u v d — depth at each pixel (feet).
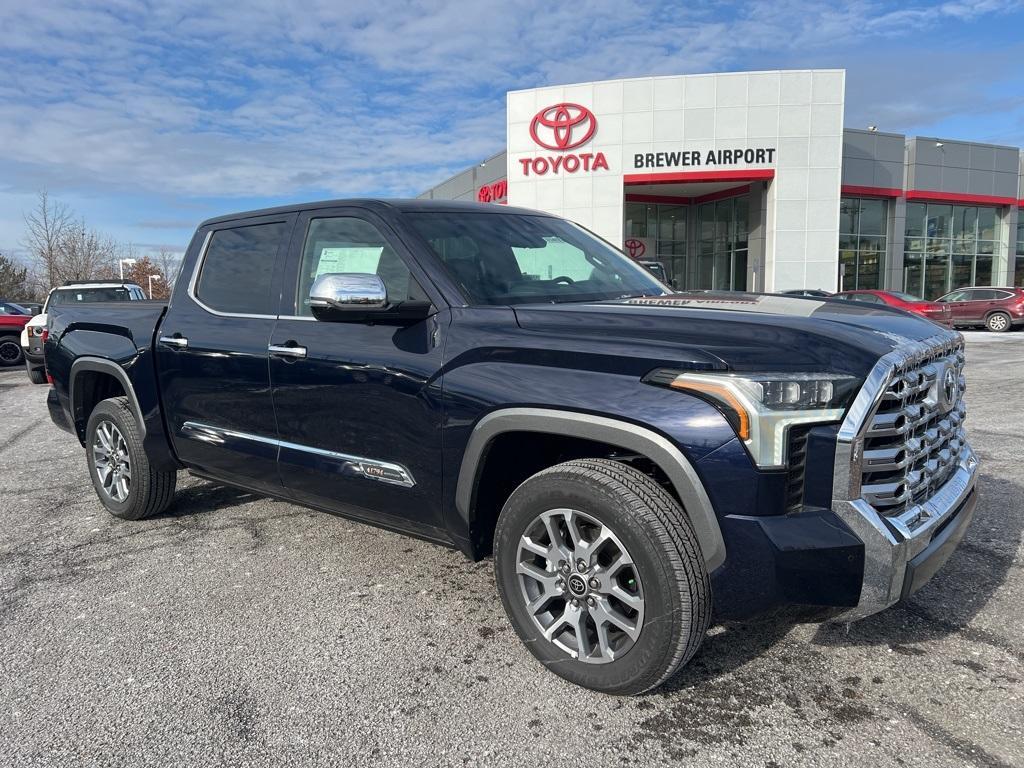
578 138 80.28
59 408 16.33
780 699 8.42
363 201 11.12
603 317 8.60
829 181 78.64
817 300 10.08
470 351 9.08
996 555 12.35
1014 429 22.61
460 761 7.44
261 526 14.84
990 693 8.44
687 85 78.18
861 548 7.27
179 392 13.07
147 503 14.69
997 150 98.27
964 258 101.60
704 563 7.64
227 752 7.64
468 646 9.80
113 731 8.03
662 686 8.73
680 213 98.07
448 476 9.28
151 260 205.87
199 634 10.27
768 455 7.30
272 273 11.95
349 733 7.93
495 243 11.08
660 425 7.55
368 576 12.22
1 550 13.83
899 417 7.69
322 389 10.58
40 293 160.35
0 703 8.62
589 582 8.29
